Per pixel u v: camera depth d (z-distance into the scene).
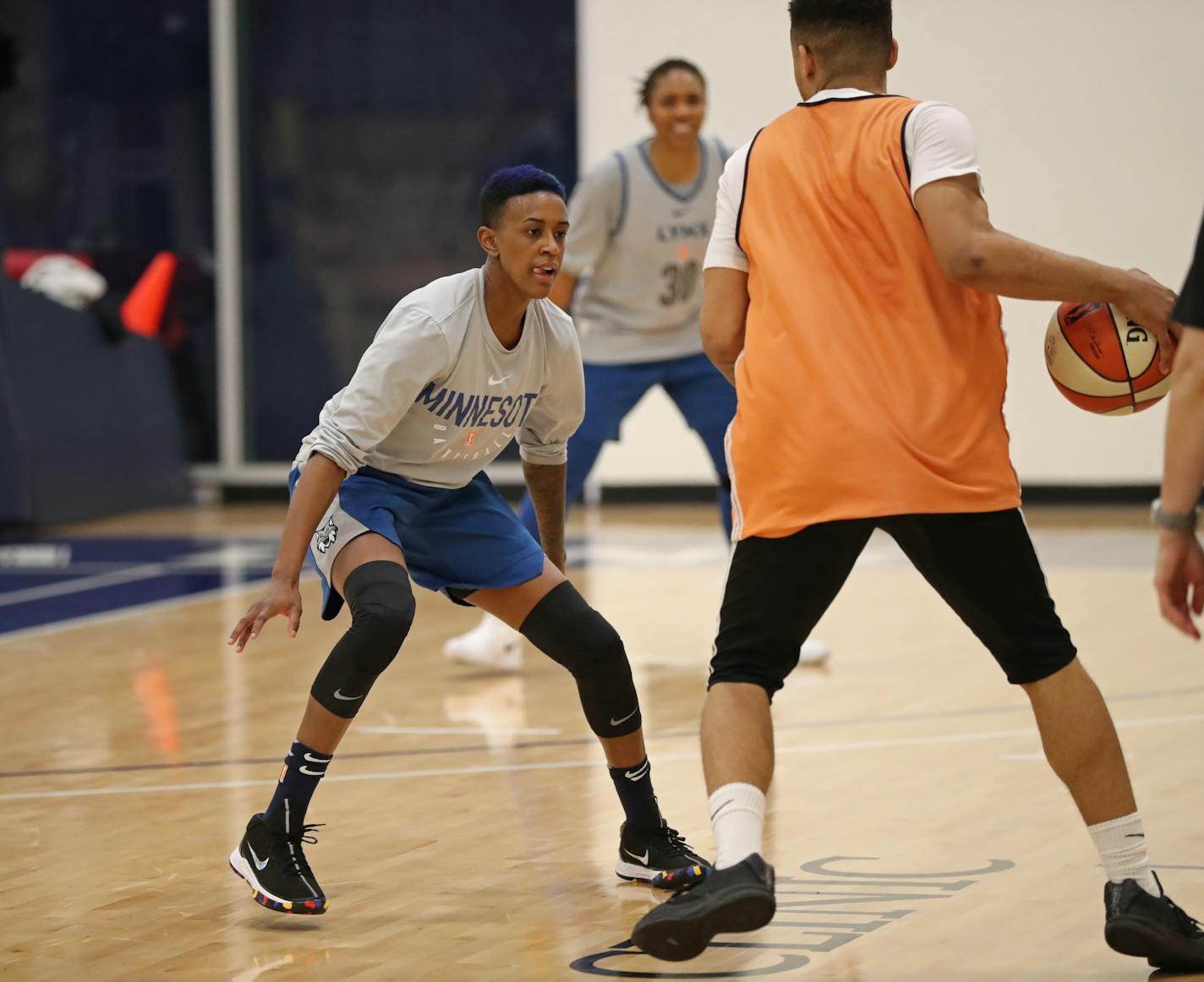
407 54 27.22
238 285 27.80
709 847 7.89
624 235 12.30
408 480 7.18
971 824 8.19
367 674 6.75
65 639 14.75
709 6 25.14
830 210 5.90
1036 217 24.64
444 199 27.33
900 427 5.73
